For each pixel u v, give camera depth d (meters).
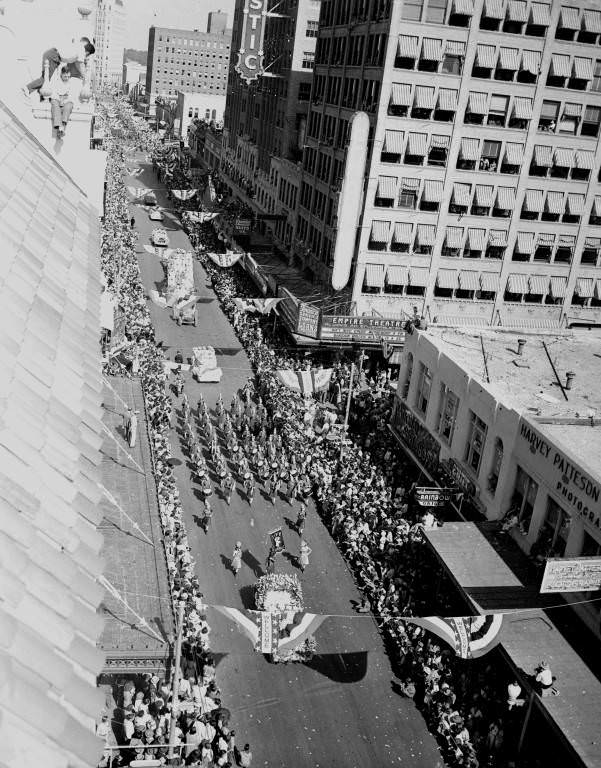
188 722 26.69
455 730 28.77
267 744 28.06
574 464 31.84
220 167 148.25
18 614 7.10
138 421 40.59
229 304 80.00
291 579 34.66
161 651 25.59
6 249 13.44
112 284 65.44
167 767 22.80
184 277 75.88
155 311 77.94
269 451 47.41
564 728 25.42
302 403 56.97
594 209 71.50
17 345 11.04
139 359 58.59
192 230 114.12
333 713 30.02
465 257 70.69
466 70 65.69
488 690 30.44
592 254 73.38
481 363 45.09
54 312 13.42
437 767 27.86
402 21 63.69
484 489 38.91
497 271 71.56
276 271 86.88
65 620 7.67
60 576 8.12
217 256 83.12
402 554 38.34
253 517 43.12
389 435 51.53
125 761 25.16
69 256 17.05
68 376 11.98
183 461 48.09
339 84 77.25
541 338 51.59
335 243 73.44
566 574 28.94
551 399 40.59
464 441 41.34
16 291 12.46
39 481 9.06
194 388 60.34
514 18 64.62
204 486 43.84
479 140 67.75
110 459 36.19
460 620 27.53
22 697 6.25
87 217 22.44
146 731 25.73
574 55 67.06
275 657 31.83
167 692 27.20
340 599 36.78
